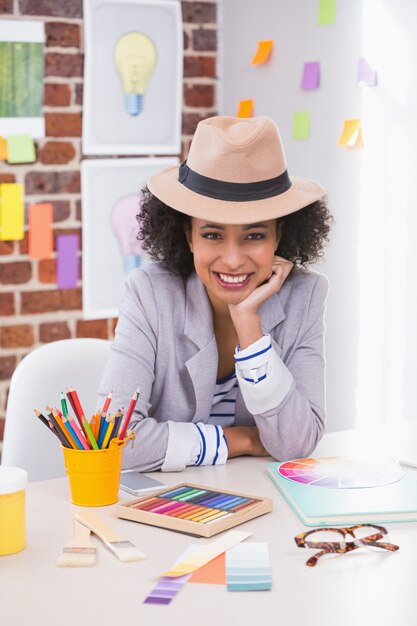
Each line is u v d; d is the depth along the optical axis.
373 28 2.50
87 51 2.94
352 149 2.61
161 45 3.07
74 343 1.87
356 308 2.65
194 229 1.55
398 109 2.43
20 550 1.16
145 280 1.67
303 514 1.25
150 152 3.12
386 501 1.29
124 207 3.07
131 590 1.04
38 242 2.93
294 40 2.81
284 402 1.54
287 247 1.71
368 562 1.12
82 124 2.97
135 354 1.62
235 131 1.53
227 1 3.13
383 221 2.51
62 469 1.81
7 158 2.85
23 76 2.85
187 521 1.22
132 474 1.49
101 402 1.59
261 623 0.96
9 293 2.91
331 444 1.68
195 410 1.68
